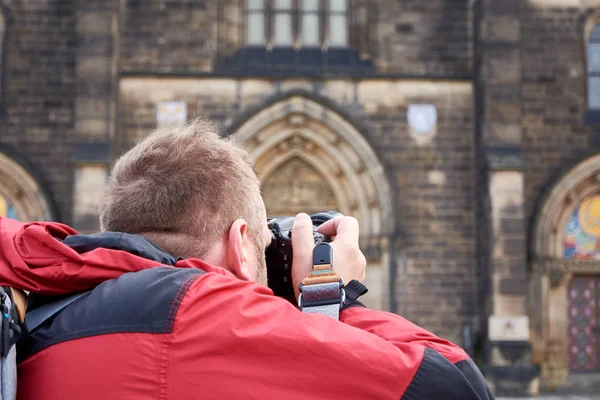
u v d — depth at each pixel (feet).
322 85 85.61
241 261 6.25
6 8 86.38
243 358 5.16
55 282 5.64
